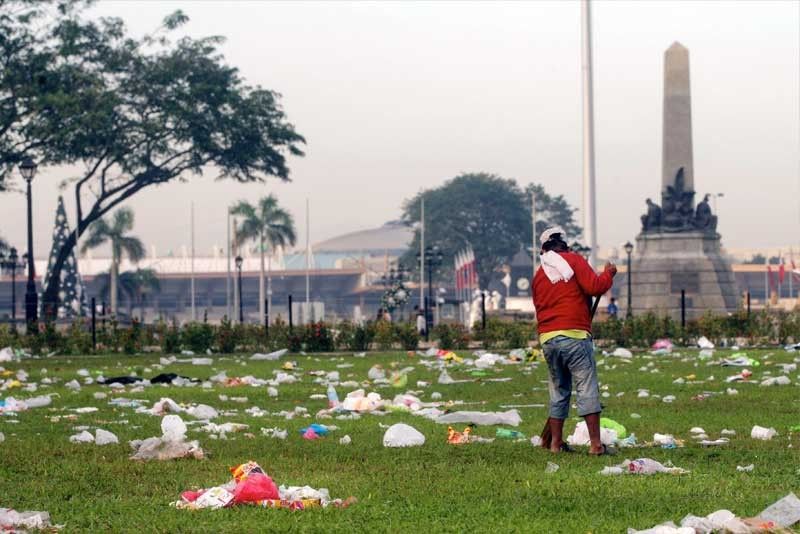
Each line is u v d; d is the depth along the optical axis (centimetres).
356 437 1841
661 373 3288
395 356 4541
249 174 10112
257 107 9719
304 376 3369
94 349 5209
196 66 9625
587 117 8075
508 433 1836
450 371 3509
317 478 1420
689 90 8188
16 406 2372
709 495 1252
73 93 8894
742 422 1977
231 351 5228
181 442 1636
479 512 1187
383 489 1334
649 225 8381
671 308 8169
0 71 8775
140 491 1341
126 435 1891
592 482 1350
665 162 8269
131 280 17150
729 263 8369
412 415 2198
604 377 3152
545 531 1089
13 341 5397
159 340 5719
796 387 2717
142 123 9225
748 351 4431
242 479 1266
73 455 1655
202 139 9538
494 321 5594
